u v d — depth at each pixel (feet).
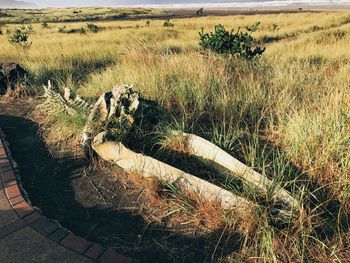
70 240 9.21
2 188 11.64
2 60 34.30
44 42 48.16
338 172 11.55
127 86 15.57
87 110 16.25
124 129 14.06
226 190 10.47
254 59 27.71
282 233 9.03
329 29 60.34
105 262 8.48
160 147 14.14
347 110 14.15
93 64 33.32
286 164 12.08
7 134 16.66
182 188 11.08
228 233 9.46
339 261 8.26
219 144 13.70
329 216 9.91
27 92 23.70
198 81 20.06
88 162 13.74
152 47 36.37
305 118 14.29
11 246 9.02
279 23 81.05
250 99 17.79
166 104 18.12
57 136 15.83
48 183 12.36
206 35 30.99
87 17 164.45
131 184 12.14
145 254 8.93
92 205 11.05
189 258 8.76
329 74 23.89
